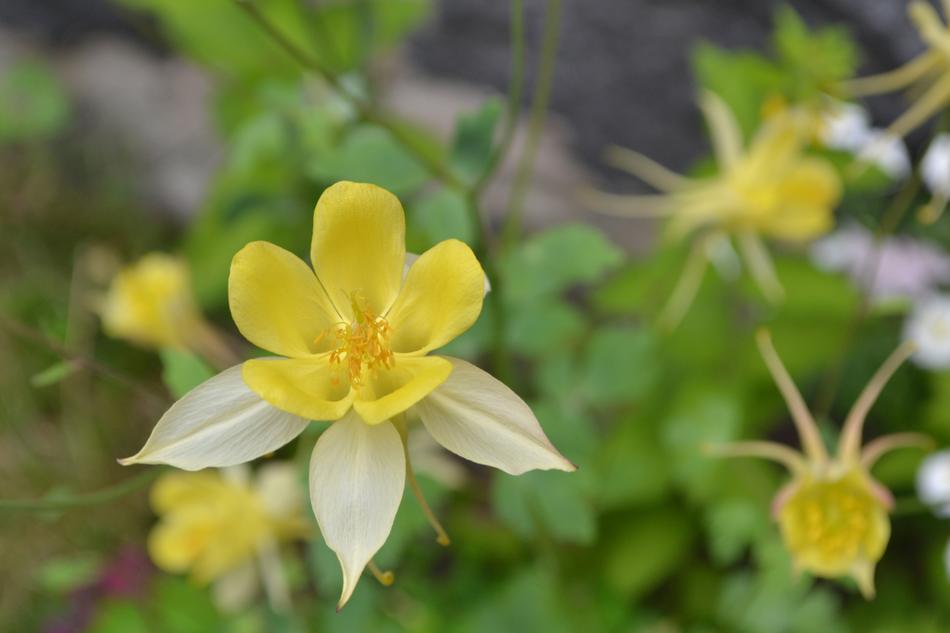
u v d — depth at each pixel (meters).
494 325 0.39
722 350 0.49
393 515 0.28
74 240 0.68
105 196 0.70
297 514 0.43
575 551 0.47
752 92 0.50
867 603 0.47
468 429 0.28
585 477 0.39
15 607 0.54
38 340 0.35
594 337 0.42
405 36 0.65
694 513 0.48
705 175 0.51
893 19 0.52
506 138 0.37
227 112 0.56
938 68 0.40
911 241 0.53
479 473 0.53
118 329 0.46
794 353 0.49
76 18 0.76
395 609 0.45
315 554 0.38
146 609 0.46
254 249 0.28
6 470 0.59
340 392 0.29
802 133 0.44
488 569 0.48
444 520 0.48
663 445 0.47
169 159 0.71
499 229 0.61
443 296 0.28
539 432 0.27
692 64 0.59
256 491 0.43
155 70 0.74
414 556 0.46
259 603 0.46
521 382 0.52
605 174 0.64
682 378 0.48
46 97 0.73
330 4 0.53
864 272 0.53
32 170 0.71
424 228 0.39
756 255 0.45
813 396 0.51
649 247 0.61
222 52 0.55
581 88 0.62
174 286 0.46
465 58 0.65
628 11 0.59
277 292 0.28
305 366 0.29
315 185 0.46
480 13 0.63
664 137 0.62
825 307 0.50
